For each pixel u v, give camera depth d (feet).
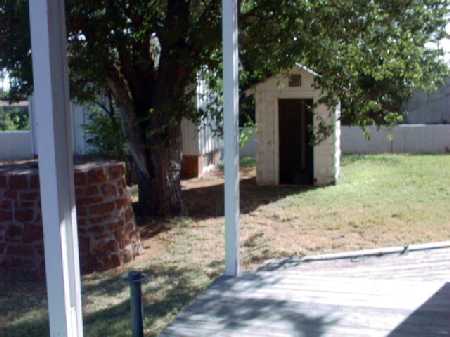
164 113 27.58
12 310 16.67
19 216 19.95
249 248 23.18
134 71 28.58
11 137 50.83
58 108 9.85
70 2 22.61
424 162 44.91
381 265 18.58
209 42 24.66
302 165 39.14
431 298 13.00
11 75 23.41
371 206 30.50
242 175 42.68
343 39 23.39
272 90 37.24
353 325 11.50
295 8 22.71
